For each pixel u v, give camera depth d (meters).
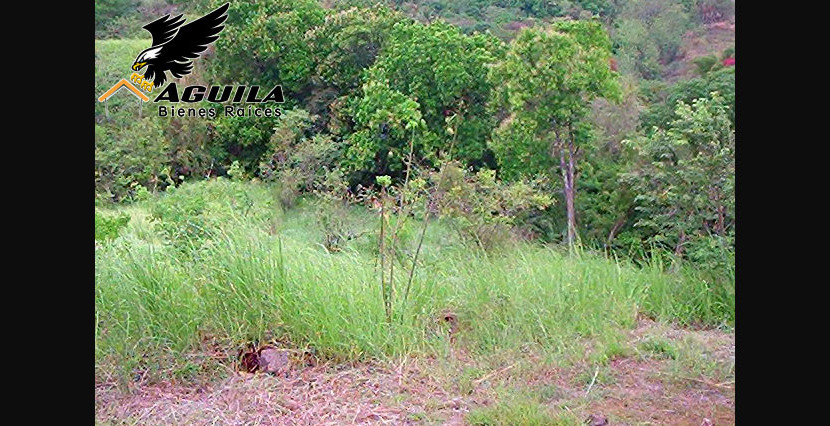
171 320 4.34
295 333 4.37
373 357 4.30
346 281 4.82
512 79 11.77
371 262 5.42
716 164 6.53
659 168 7.88
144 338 4.22
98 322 4.29
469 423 3.60
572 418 3.57
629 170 10.19
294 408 3.80
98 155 10.66
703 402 3.83
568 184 11.15
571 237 9.33
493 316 4.78
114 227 5.61
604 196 11.09
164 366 4.12
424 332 4.55
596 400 3.86
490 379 4.14
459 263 5.64
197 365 4.13
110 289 4.47
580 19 12.72
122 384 3.98
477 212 8.10
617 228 10.40
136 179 10.95
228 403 3.85
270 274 4.53
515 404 3.71
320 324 4.38
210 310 4.41
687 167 6.70
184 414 3.75
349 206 8.58
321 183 10.19
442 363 4.24
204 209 5.82
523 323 4.74
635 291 5.49
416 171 8.73
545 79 11.64
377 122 11.52
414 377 4.12
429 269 5.29
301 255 5.00
